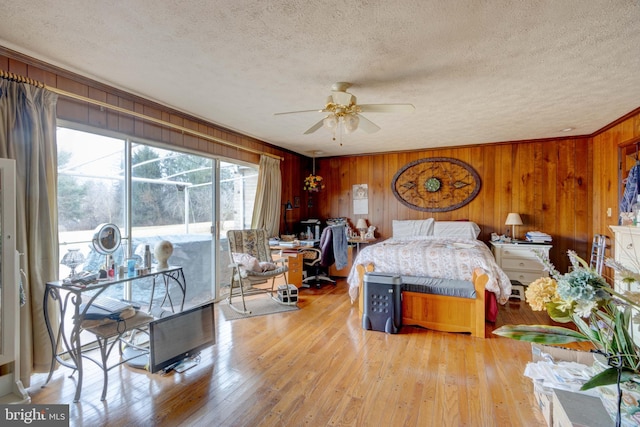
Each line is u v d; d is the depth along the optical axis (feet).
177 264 11.60
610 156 12.65
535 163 15.37
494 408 6.14
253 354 8.41
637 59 7.07
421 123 12.51
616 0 5.02
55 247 7.43
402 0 5.09
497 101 9.93
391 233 18.40
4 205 6.07
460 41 6.36
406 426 5.67
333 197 19.95
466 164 16.62
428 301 10.15
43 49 6.78
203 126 12.34
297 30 6.01
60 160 8.05
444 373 7.44
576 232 14.69
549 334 3.87
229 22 5.76
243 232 13.52
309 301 13.20
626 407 3.97
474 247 11.96
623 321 3.60
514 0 5.05
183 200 11.77
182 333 7.61
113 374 7.43
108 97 8.88
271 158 16.29
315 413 6.03
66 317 8.39
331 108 8.33
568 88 8.82
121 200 9.54
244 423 5.76
